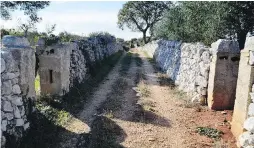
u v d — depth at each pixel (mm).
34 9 23125
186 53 15086
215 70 10719
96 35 25406
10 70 6855
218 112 10742
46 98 10102
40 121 8344
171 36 27875
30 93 8172
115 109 11023
